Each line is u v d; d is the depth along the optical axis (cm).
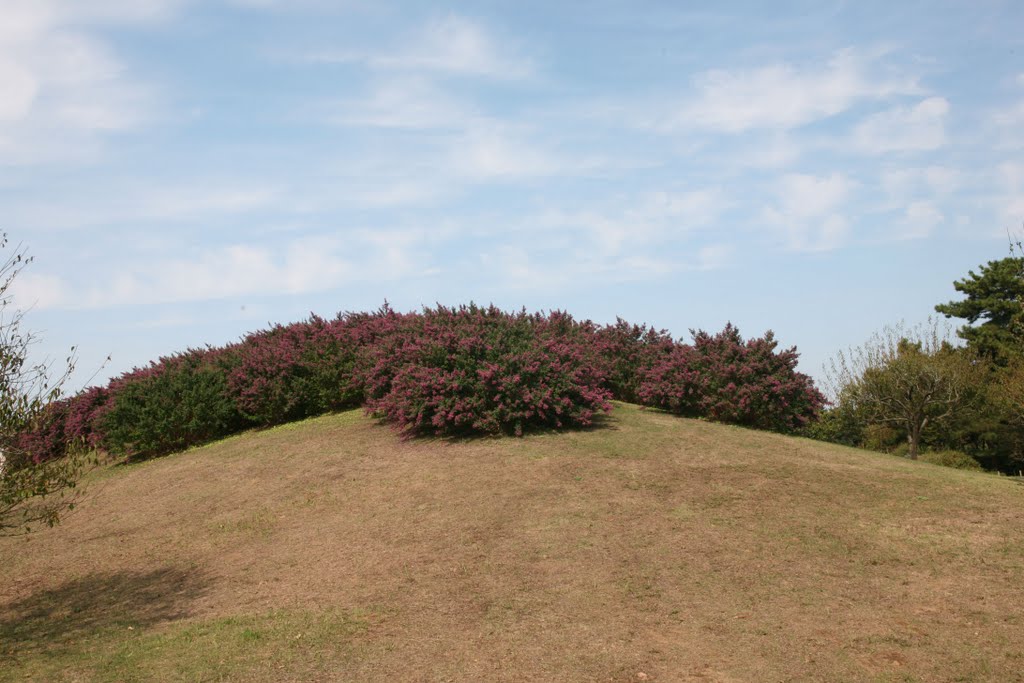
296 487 1189
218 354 1866
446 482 1119
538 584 783
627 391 1828
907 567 794
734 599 735
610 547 862
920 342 2575
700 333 1683
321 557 912
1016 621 667
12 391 752
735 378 1566
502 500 1026
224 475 1323
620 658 629
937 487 1058
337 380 1702
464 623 707
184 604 821
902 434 2509
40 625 806
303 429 1578
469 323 1496
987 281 2794
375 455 1300
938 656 614
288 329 1933
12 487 762
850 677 587
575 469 1130
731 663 615
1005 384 2202
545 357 1388
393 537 943
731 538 874
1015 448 2298
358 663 636
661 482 1068
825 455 1262
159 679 622
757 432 1459
